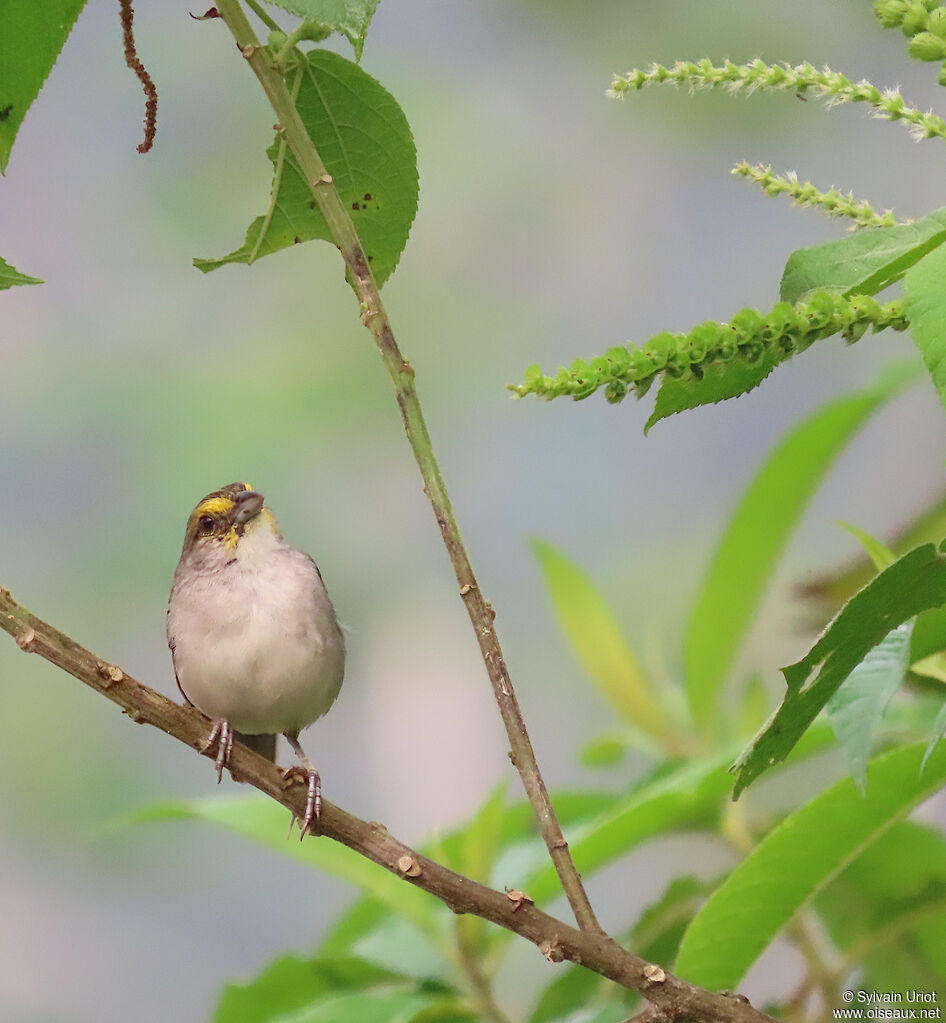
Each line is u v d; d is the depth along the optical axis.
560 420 14.84
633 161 14.98
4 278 3.95
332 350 14.41
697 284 14.94
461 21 15.09
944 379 2.87
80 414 14.26
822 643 3.33
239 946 13.31
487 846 5.47
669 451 14.64
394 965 5.63
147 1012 13.16
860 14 13.42
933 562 3.29
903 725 5.41
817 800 4.40
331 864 5.65
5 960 13.22
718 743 6.36
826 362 13.84
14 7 3.97
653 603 13.88
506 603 14.36
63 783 13.40
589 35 14.94
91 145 15.03
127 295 14.73
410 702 14.28
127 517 13.80
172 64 14.96
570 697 13.85
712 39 14.19
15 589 13.72
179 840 13.45
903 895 5.53
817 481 6.28
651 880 10.31
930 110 3.85
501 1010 5.50
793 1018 5.40
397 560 14.36
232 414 14.02
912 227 3.56
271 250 4.56
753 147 14.56
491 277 15.02
